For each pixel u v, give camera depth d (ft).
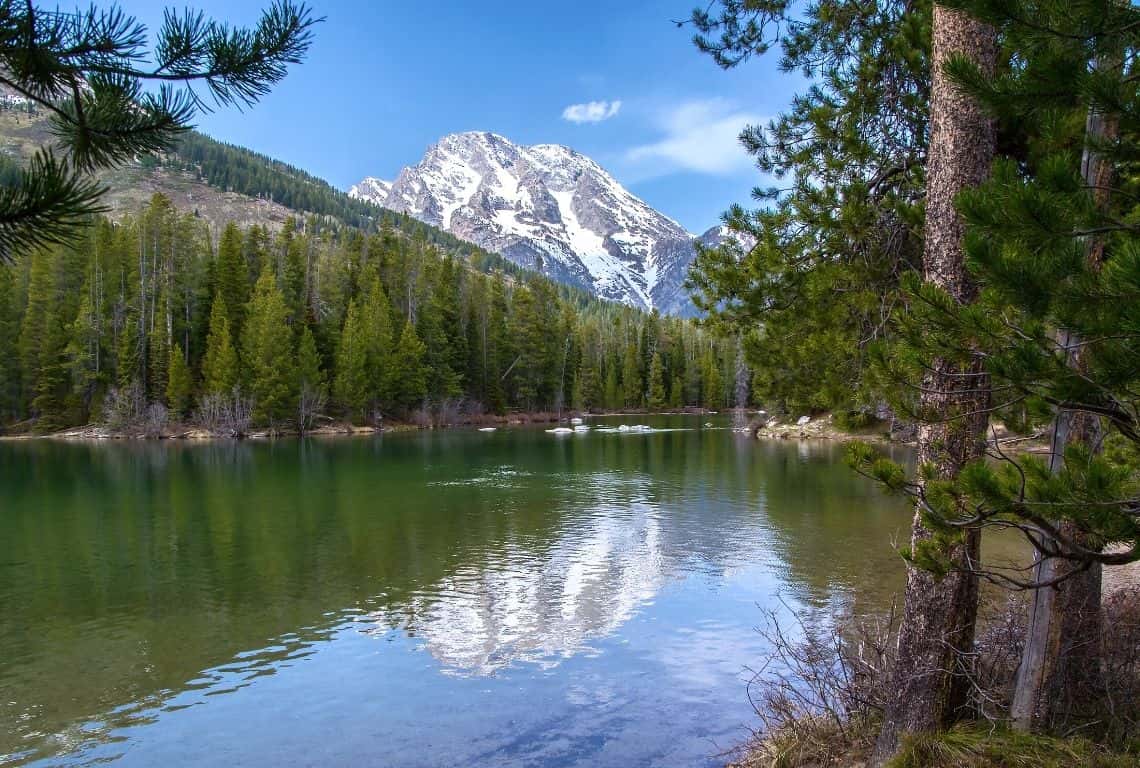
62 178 8.02
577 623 40.57
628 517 72.74
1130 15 9.06
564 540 62.18
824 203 26.04
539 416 279.90
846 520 69.62
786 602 43.11
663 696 30.58
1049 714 17.26
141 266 204.64
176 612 43.37
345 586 48.60
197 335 209.87
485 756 25.79
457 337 259.19
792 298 27.86
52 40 8.85
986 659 22.15
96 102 9.67
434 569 52.80
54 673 34.24
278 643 38.06
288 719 29.09
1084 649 17.88
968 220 10.10
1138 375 9.29
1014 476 12.12
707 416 309.42
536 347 281.95
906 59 23.85
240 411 191.93
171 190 605.73
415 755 25.93
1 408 197.77
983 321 11.05
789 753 20.97
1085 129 12.51
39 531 67.62
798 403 29.55
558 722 28.40
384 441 177.58
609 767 24.59
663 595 45.47
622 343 372.99
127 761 25.94
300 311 227.81
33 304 198.18
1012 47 11.23
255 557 56.90
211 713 29.71
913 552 14.10
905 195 26.08
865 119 26.32
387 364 221.05
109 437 184.55
